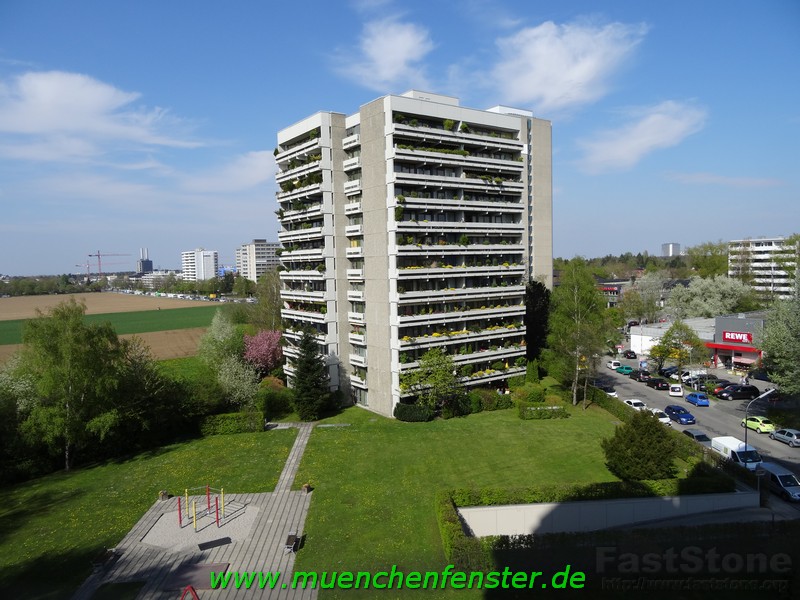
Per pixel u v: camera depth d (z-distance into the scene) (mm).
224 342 80750
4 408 46562
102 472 47281
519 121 68625
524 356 70688
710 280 110750
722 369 84438
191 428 57062
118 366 52438
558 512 36688
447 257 64062
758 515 37531
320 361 63000
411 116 59875
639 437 40406
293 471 45656
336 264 66000
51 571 31312
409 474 44188
